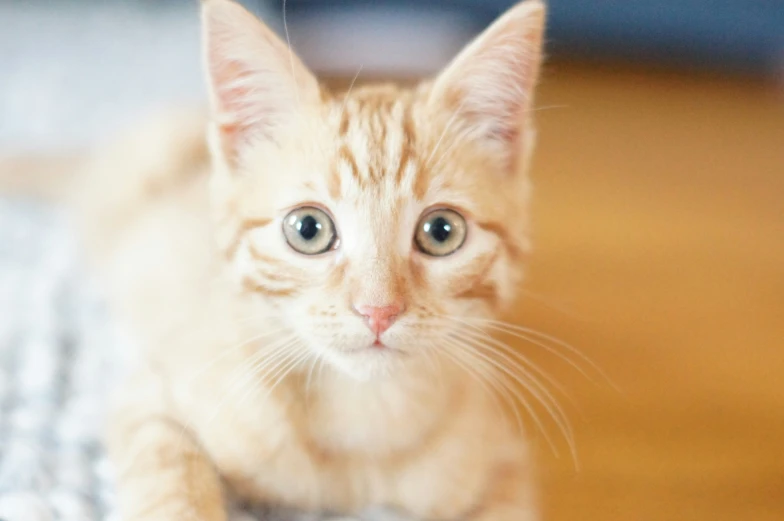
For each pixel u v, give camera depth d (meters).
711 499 0.34
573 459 0.35
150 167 0.42
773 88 0.84
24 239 0.42
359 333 0.28
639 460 0.35
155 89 0.58
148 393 0.31
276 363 0.30
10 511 0.28
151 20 0.76
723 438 0.36
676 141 0.70
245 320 0.30
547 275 0.46
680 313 0.44
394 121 0.29
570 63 0.86
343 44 0.75
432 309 0.29
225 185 0.30
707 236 0.52
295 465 0.30
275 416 0.29
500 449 0.32
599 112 0.75
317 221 0.29
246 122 0.30
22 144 0.48
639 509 0.33
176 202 0.39
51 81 0.59
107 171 0.44
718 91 0.83
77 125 0.51
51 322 0.36
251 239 0.29
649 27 0.84
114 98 0.56
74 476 0.30
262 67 0.29
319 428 0.30
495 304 0.30
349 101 0.30
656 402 0.38
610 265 0.47
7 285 0.38
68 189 0.45
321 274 0.29
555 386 0.38
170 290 0.34
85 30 0.71
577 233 0.51
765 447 0.36
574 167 0.63
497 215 0.30
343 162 0.29
